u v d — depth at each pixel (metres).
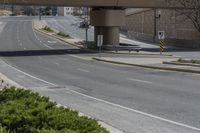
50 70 39.06
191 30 92.50
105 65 45.66
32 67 42.38
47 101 11.30
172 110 16.73
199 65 38.88
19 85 26.41
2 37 97.88
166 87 24.98
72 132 7.36
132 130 13.00
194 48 81.62
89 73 36.00
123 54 64.00
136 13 121.31
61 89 24.78
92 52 66.94
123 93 22.44
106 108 17.41
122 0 63.84
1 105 9.55
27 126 7.84
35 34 107.62
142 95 21.48
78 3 61.03
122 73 35.78
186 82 27.72
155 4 65.75
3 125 8.06
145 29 114.25
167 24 102.75
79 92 23.25
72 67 42.69
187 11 70.94
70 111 9.26
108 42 69.19
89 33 118.50
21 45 79.50
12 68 40.97
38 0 57.69
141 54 63.94
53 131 7.36
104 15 67.88
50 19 166.38
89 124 8.05
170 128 13.30
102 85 26.67
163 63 44.19
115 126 13.60
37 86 26.38
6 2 55.59
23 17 182.88
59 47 77.00
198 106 17.69
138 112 16.36
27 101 9.84
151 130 13.01
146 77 31.86
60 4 59.47
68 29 129.38
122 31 130.75
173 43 88.94
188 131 12.85
